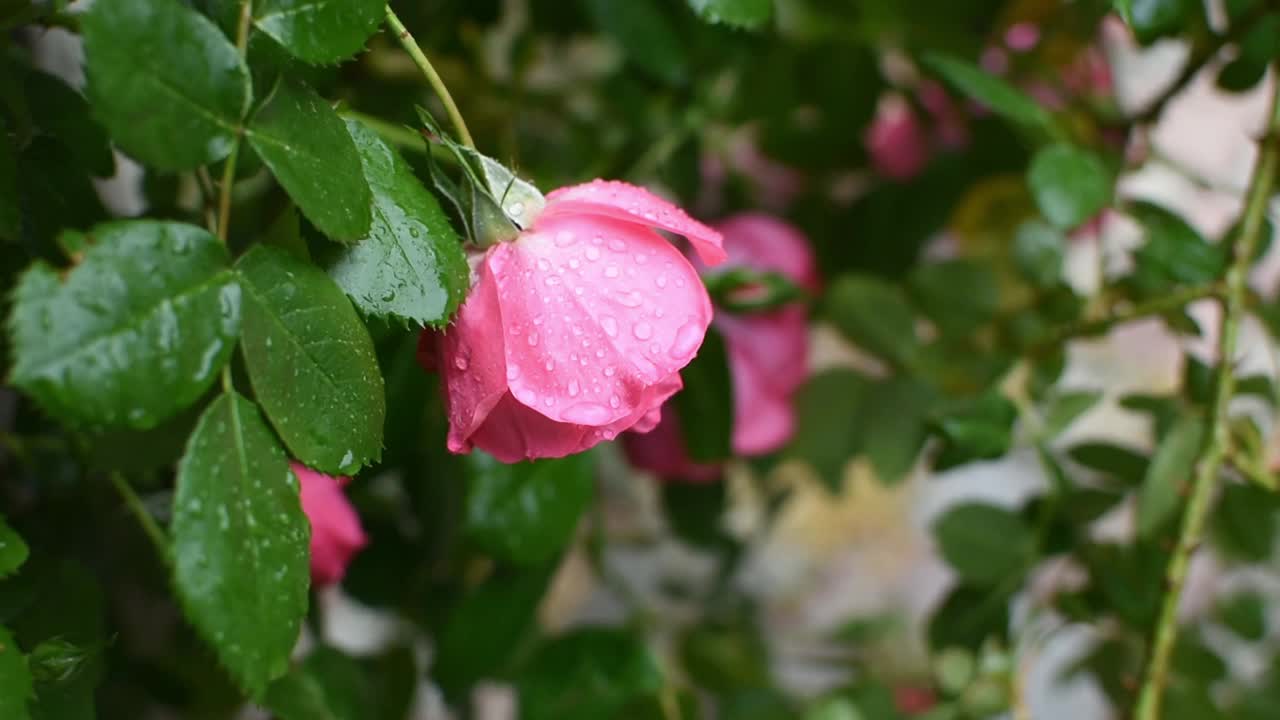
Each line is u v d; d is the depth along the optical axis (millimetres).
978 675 777
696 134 871
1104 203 699
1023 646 813
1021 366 813
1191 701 759
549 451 580
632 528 1220
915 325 850
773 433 844
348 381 543
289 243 565
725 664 996
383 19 556
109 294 513
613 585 1043
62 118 582
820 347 1250
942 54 812
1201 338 719
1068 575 1029
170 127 521
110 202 708
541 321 566
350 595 781
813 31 857
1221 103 1310
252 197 658
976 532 779
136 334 515
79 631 594
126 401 513
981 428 717
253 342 533
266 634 526
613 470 1197
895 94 925
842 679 1260
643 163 842
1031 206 977
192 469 523
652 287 570
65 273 509
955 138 961
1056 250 792
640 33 788
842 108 876
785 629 1329
